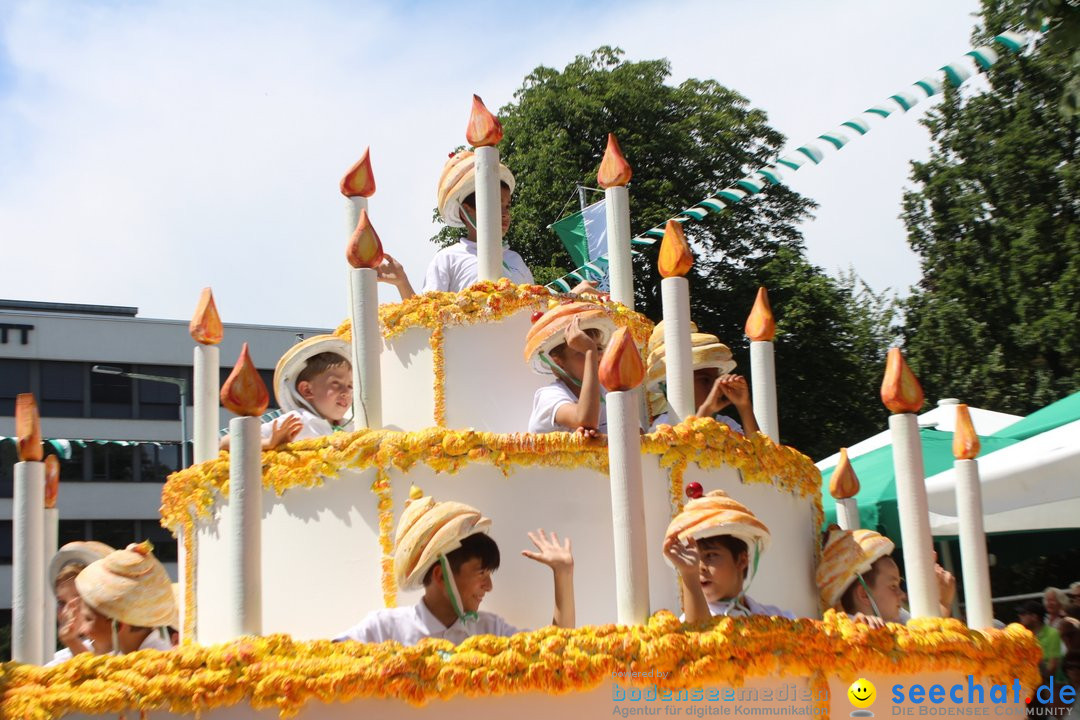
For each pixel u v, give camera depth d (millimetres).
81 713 5426
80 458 41719
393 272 7777
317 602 6160
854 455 14445
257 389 5723
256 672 5375
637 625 5652
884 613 7113
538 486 6199
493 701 5461
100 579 6230
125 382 42812
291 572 6227
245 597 5621
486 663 5426
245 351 5754
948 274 27000
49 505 7402
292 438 6562
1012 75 25938
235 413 5734
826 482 13438
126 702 5414
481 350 7066
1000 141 26031
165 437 42906
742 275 26828
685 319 6855
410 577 5734
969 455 6734
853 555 7004
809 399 26078
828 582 7074
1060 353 25484
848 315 28766
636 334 7504
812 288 26406
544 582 6160
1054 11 10789
